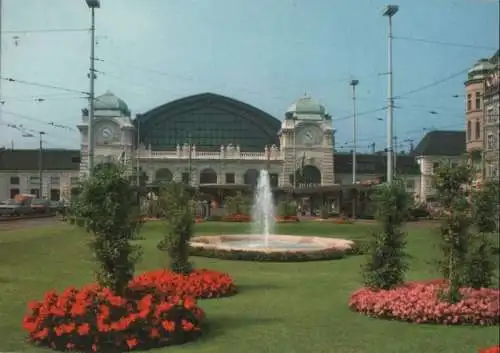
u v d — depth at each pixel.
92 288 10.82
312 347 10.36
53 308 10.23
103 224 10.94
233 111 130.75
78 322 10.07
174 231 16.44
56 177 124.06
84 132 119.50
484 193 14.19
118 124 120.12
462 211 12.98
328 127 124.31
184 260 16.50
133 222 11.31
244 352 9.98
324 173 123.62
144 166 121.81
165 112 129.50
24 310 13.47
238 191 74.94
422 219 54.44
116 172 11.29
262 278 19.84
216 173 124.06
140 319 10.15
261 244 31.50
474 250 14.12
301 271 22.00
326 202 82.06
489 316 12.19
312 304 14.63
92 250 11.12
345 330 11.65
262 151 129.38
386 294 13.36
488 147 41.97
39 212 76.88
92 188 11.07
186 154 122.81
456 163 13.41
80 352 9.89
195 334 10.91
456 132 115.12
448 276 12.95
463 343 10.66
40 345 10.30
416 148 121.00
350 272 21.62
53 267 21.58
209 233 43.16
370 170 127.62
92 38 48.81
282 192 88.88
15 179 124.19
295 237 34.38
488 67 59.56
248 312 13.51
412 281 18.22
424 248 29.03
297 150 123.94
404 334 11.35
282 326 12.00
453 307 12.26
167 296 10.99
